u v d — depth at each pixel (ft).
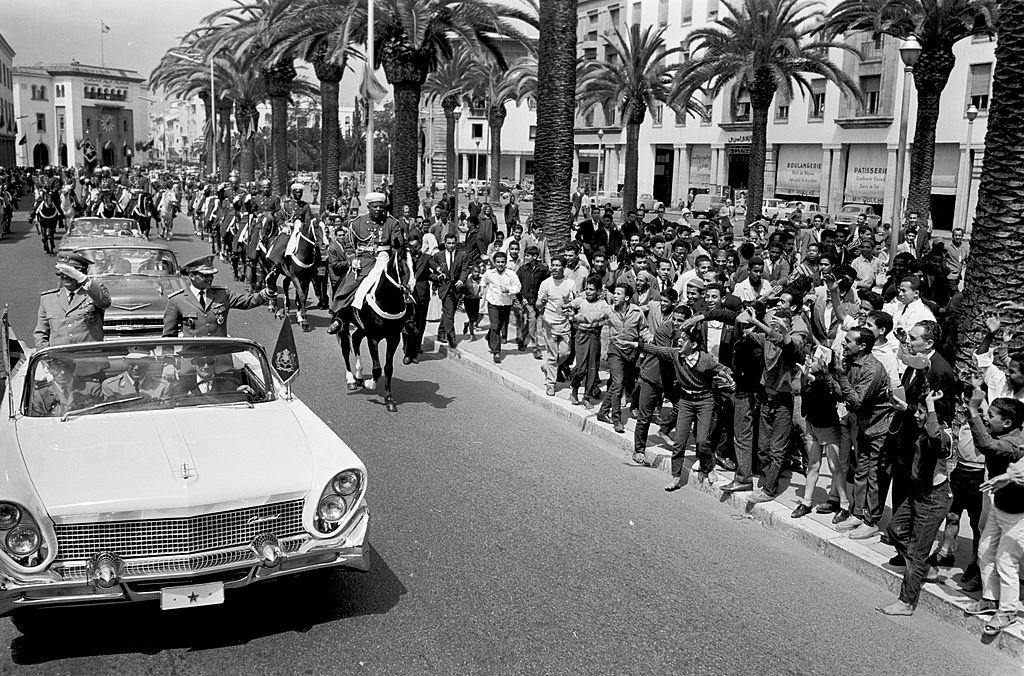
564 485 30.17
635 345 35.73
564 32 58.03
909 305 36.19
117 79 394.93
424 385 44.29
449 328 53.21
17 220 143.64
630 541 25.46
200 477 17.84
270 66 122.01
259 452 19.13
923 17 85.66
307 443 19.92
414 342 47.85
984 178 32.96
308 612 19.94
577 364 39.91
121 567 16.93
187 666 17.52
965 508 23.13
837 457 26.99
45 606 16.52
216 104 216.95
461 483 29.63
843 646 20.07
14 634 18.66
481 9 82.69
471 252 57.82
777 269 51.13
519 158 304.91
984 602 21.11
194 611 19.79
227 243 89.97
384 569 22.44
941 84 85.97
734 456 32.58
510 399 42.68
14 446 18.76
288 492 18.13
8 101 336.90
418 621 19.74
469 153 302.25
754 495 29.01
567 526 26.27
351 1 86.17
